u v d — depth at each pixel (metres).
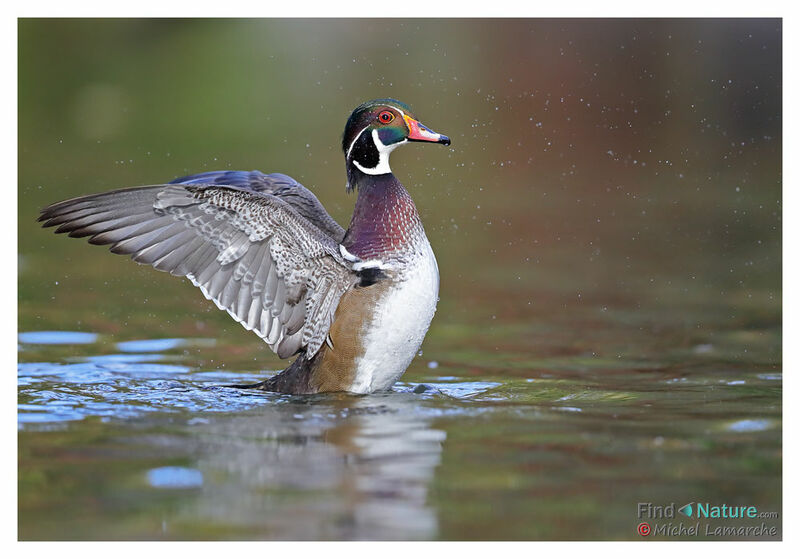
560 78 27.30
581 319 13.63
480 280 16.28
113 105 27.27
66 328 12.70
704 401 9.31
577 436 8.03
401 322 9.60
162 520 6.21
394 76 27.42
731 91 26.75
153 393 9.62
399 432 8.11
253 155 23.75
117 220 9.06
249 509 6.39
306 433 8.06
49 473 7.05
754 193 22.72
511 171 24.72
